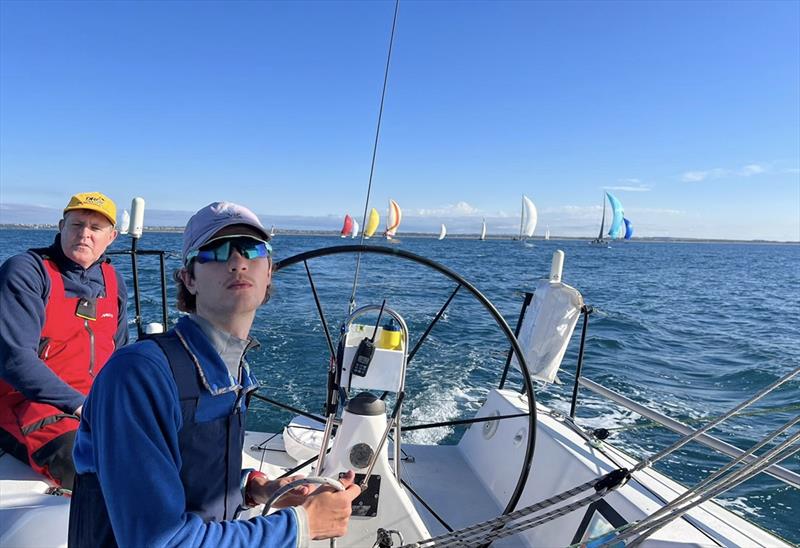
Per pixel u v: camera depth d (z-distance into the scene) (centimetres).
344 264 2089
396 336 172
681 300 1594
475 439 283
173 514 77
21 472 186
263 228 99
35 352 182
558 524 199
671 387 603
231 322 96
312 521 96
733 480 122
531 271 2397
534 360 247
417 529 146
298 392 495
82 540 86
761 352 819
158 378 81
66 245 197
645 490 183
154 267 1423
